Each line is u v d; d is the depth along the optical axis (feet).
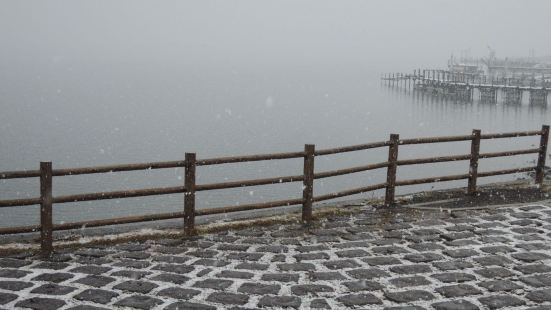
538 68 330.54
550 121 190.29
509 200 34.12
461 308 17.76
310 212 28.94
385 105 255.70
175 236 26.30
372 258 22.88
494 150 137.39
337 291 19.16
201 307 17.61
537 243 25.22
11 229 22.68
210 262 22.29
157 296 18.49
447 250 23.97
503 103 253.03
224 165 132.57
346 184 112.47
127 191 24.75
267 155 27.58
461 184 107.04
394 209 31.91
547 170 49.49
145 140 167.43
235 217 30.17
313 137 171.12
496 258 22.94
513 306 18.02
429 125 187.01
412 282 20.07
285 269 21.44
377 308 17.72
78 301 17.95
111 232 26.96
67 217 93.66
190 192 26.07
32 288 19.07
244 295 18.67
